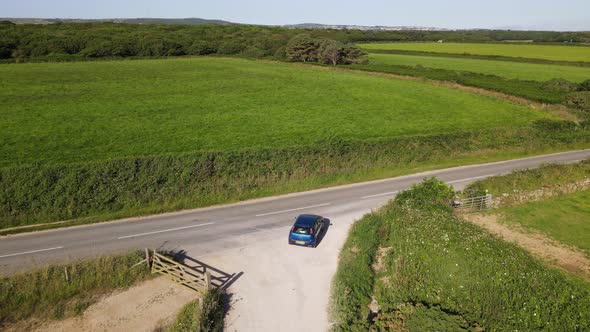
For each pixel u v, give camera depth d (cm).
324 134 4547
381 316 1691
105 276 2002
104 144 3966
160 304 1870
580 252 2389
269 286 2008
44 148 3784
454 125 5059
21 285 1895
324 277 2088
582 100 5700
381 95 6606
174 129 4556
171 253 2289
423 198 2734
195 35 13212
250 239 2478
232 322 1750
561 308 1622
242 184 3130
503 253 1953
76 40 10206
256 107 5697
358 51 9906
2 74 7238
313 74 8462
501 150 4341
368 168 3641
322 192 3247
